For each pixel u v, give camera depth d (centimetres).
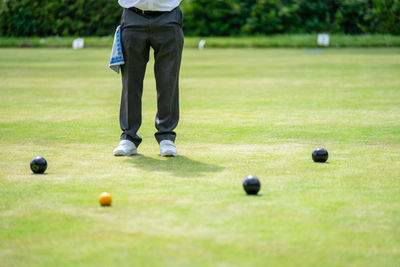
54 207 425
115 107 1012
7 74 1659
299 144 678
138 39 621
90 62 2139
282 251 336
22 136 736
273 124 820
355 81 1408
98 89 1298
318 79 1469
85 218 398
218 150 645
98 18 3456
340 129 777
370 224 384
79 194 460
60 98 1136
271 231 369
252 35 3381
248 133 752
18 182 502
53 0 3475
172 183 494
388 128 781
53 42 3225
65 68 1875
